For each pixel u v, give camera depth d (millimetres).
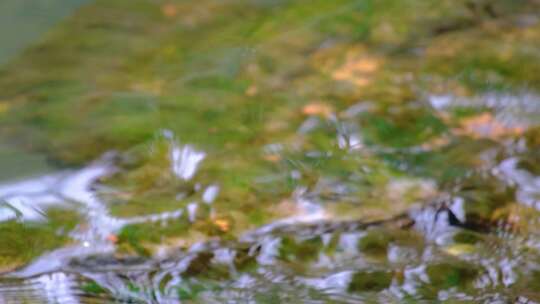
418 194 3385
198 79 4488
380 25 4895
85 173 3596
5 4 5777
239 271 3076
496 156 3680
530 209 3359
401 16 4965
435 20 4922
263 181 3422
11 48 5129
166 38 5148
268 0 5633
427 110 4031
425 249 3176
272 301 2980
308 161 3582
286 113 4016
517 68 4371
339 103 4094
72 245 3107
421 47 4641
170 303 2951
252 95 4238
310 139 3768
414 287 3033
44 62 4879
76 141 3883
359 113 3996
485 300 2971
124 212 3264
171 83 4473
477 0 5121
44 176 3598
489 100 4113
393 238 3209
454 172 3545
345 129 3863
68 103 4297
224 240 3141
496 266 3102
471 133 3855
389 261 3133
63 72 4719
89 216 3252
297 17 5160
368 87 4250
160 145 3768
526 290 3008
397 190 3398
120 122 4023
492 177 3531
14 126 4098
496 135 3844
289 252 3139
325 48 4695
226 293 3004
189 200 3311
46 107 4273
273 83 4355
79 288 2986
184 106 4160
